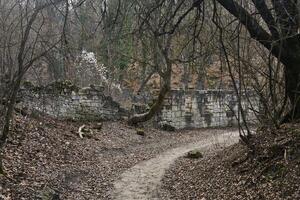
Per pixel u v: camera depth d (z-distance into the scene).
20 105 18.23
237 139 20.41
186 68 32.47
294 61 10.00
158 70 16.55
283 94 11.98
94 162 14.57
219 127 27.38
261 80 15.27
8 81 10.45
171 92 25.69
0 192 8.73
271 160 9.45
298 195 7.54
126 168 14.25
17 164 11.26
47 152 13.67
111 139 19.25
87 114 22.20
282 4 9.36
